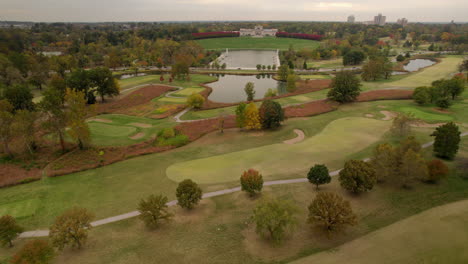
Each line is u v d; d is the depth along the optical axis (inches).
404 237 1352.1
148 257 1316.4
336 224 1333.7
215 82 6117.1
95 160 2420.0
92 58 7672.2
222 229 1499.8
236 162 2315.5
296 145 2615.7
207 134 3065.9
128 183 2046.0
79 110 2522.1
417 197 1706.4
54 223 1497.3
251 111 2945.4
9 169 2266.2
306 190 1846.7
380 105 3806.6
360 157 2287.2
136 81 5905.5
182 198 1605.6
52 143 2758.4
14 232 1414.9
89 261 1310.3
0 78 4722.0
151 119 3627.0
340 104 3978.8
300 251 1306.6
